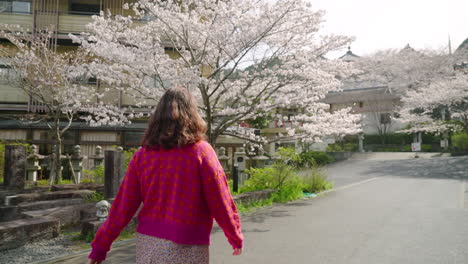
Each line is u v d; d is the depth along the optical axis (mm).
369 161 26609
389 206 7715
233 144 14695
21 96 12992
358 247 4418
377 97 39031
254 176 9508
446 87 27844
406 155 29938
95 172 8969
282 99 7625
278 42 8016
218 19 7121
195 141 1513
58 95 9906
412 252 4172
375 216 6516
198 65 6973
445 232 5176
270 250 4316
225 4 7090
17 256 4055
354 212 6977
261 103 7543
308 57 7781
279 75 8164
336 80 8523
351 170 20969
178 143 1462
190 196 1445
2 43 13070
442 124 31250
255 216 6656
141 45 7137
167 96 1594
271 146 22000
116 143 13367
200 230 1454
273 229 5496
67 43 13781
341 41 7785
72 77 10109
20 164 6867
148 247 1441
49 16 13500
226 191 1498
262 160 10383
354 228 5512
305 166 11922
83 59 10719
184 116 1526
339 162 27078
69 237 4957
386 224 5781
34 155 8992
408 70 40406
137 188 1592
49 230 4785
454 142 30406
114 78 7906
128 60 6789
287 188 9336
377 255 4066
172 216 1427
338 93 43062
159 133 1529
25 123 12062
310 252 4215
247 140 9281
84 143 13156
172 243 1386
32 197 6355
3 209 5480
